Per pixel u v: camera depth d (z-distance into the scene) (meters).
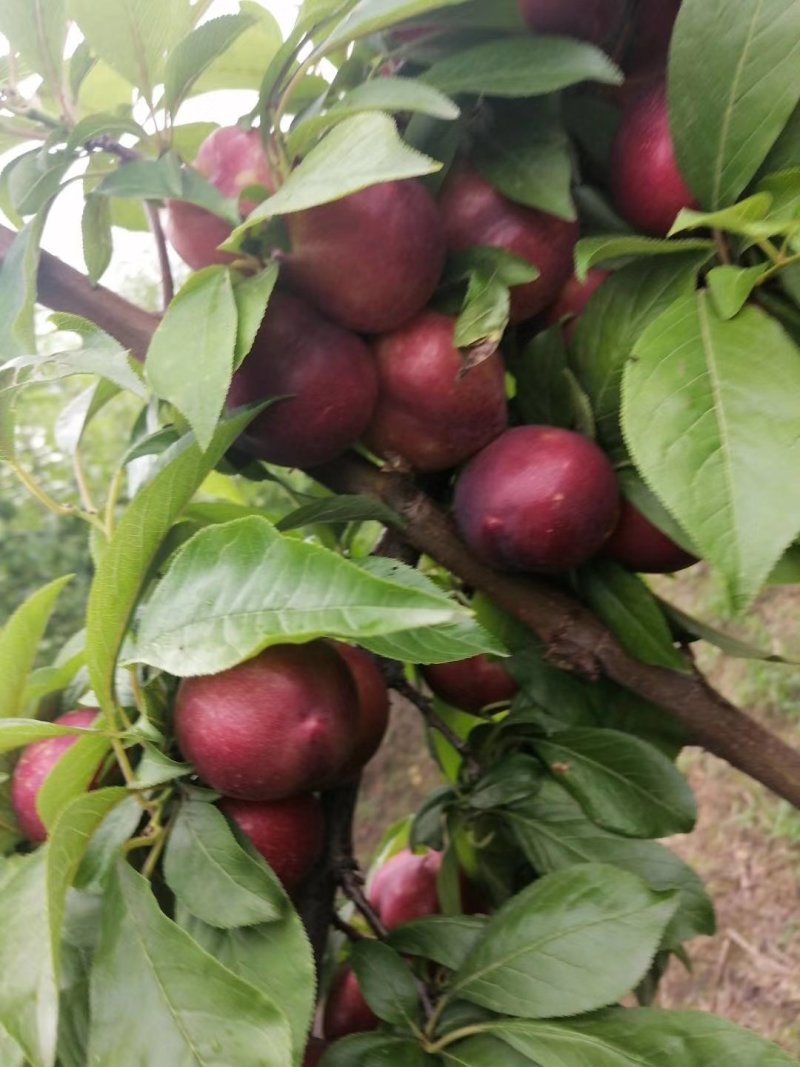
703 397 0.73
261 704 0.74
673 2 0.88
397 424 0.88
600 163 0.93
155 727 0.79
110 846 0.74
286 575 0.66
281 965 0.72
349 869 0.96
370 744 0.91
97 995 0.69
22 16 0.84
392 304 0.81
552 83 0.79
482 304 0.83
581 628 0.93
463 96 0.89
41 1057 0.62
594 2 0.84
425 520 0.92
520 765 1.02
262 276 0.76
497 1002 0.81
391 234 0.77
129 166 0.79
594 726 1.00
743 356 0.74
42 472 3.99
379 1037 0.83
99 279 0.96
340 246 0.77
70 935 0.78
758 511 0.69
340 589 0.63
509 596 0.93
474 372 0.85
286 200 0.68
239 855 0.74
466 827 1.08
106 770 0.77
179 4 0.84
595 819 0.96
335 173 0.67
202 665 0.66
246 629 0.65
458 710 1.21
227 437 0.78
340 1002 1.07
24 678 0.84
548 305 0.93
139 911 0.71
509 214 0.86
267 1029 0.65
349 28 0.74
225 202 0.76
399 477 0.91
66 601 3.79
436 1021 0.85
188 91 0.82
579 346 0.89
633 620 0.92
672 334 0.76
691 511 0.70
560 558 0.85
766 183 0.78
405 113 0.91
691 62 0.77
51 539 3.91
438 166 0.63
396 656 0.69
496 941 0.85
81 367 0.80
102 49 0.83
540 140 0.86
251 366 0.81
